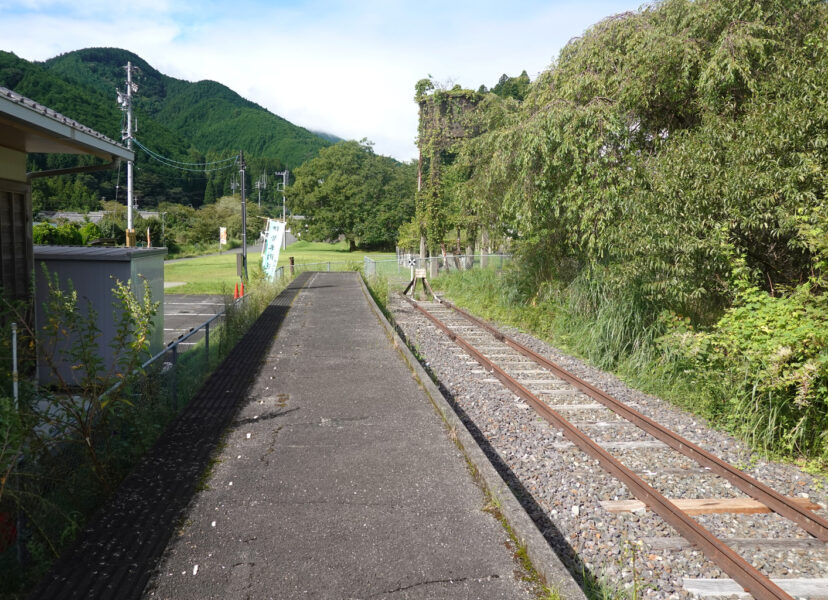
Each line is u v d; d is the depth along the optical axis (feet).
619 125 39.78
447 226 108.47
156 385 22.34
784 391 23.67
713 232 30.07
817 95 28.45
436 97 99.45
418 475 17.20
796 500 18.76
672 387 31.19
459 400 29.86
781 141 27.91
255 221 335.67
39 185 378.53
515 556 12.85
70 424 15.67
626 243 35.19
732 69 32.32
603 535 16.26
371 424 21.94
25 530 13.47
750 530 16.80
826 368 21.80
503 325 55.21
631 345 37.09
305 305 59.57
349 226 309.83
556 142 42.60
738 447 23.44
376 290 74.13
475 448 19.04
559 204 44.73
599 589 13.79
